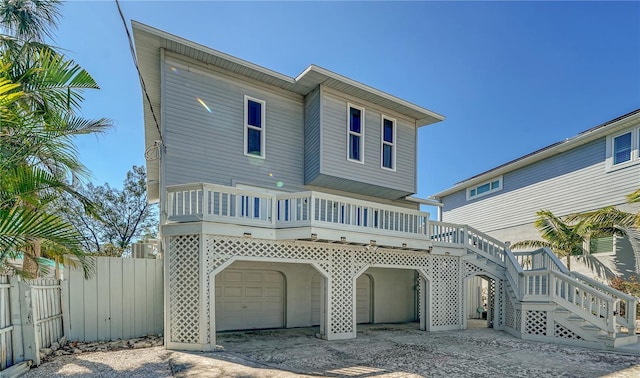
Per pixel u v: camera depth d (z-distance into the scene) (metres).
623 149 12.48
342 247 9.13
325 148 10.30
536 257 11.23
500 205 17.61
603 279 12.81
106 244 20.67
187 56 9.16
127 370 5.61
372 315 12.51
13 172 5.02
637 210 11.83
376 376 5.60
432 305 10.46
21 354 5.55
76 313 7.84
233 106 9.76
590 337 8.13
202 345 7.14
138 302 8.59
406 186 12.14
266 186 10.08
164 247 7.59
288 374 5.57
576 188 13.98
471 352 7.47
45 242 6.12
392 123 12.13
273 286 10.79
